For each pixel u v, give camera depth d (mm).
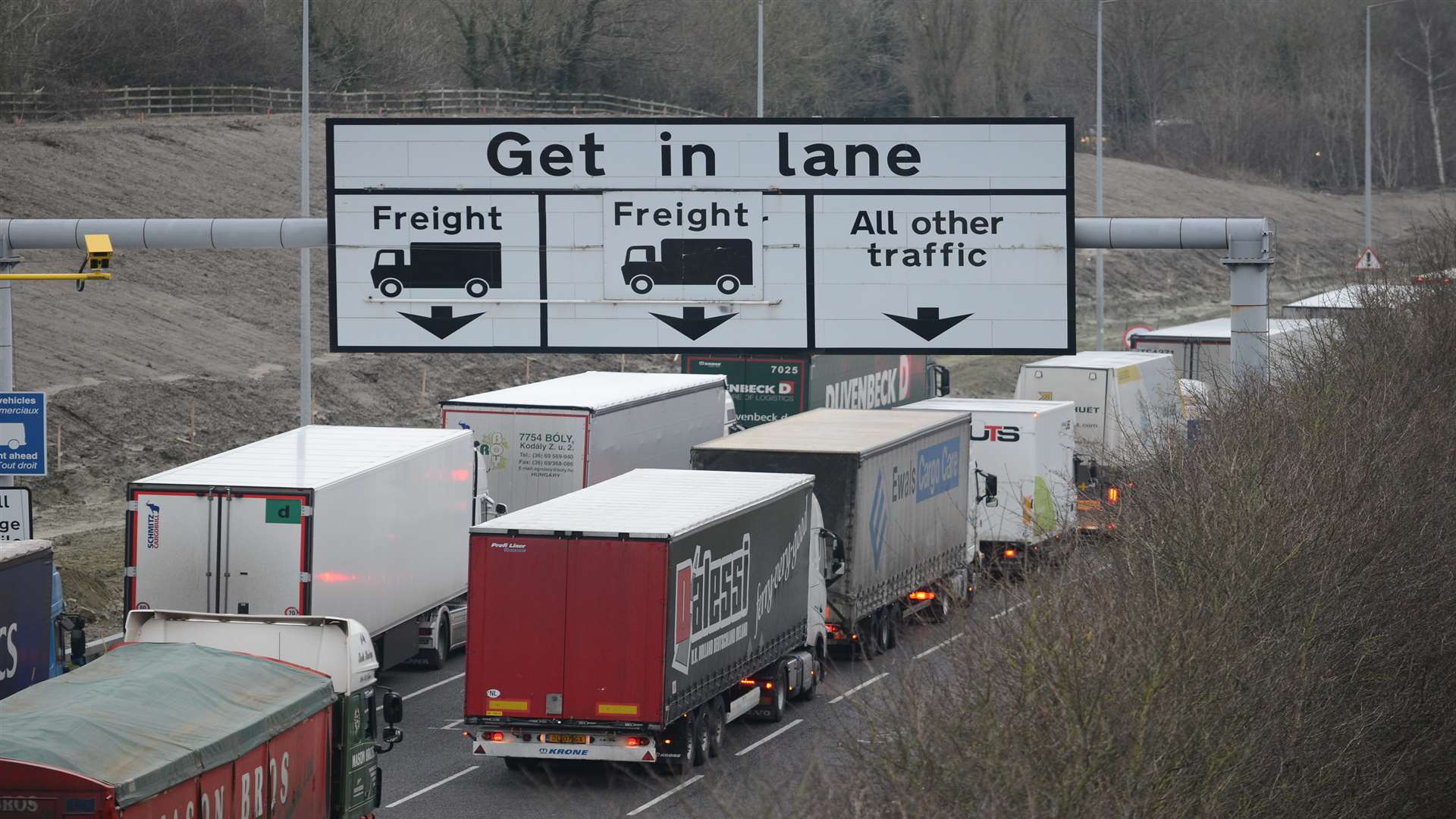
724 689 50812
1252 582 38219
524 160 52156
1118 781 28906
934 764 28172
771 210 52250
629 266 52406
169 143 156500
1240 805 32219
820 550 60188
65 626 46094
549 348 52625
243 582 53562
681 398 81062
